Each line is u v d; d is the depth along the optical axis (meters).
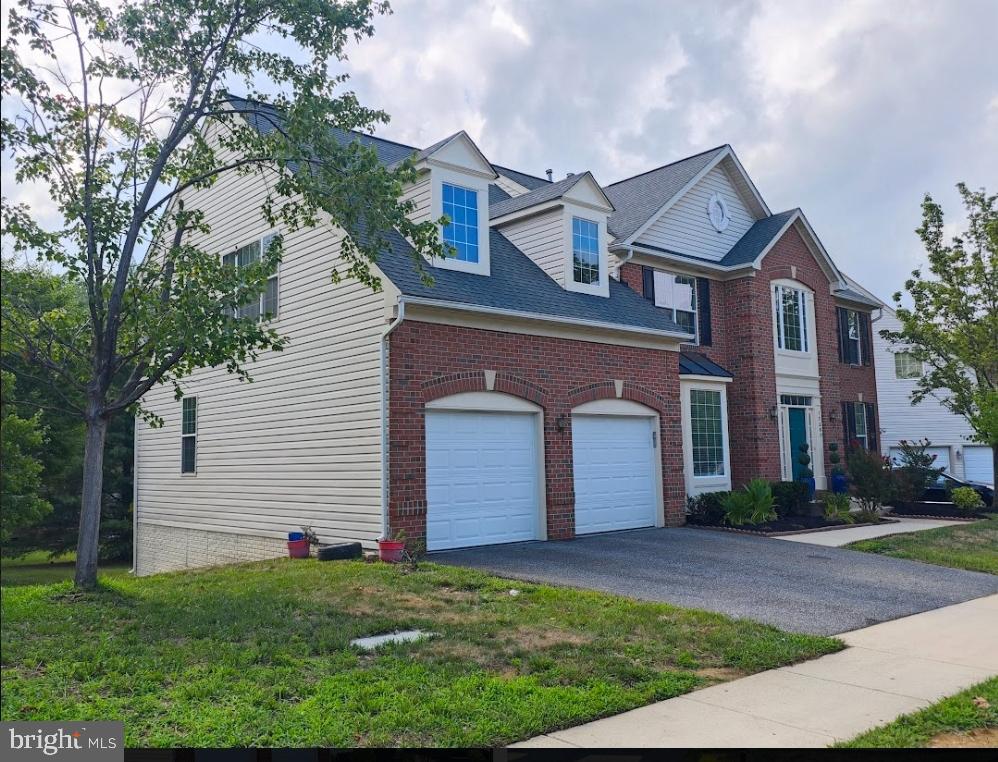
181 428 18.33
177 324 9.40
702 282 20.59
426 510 12.58
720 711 5.75
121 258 10.16
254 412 15.72
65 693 5.74
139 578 11.45
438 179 14.25
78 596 9.30
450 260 14.20
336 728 5.09
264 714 5.33
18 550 27.19
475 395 13.41
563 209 16.34
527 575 10.80
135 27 10.34
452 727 5.18
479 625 7.88
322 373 13.87
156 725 5.14
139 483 19.94
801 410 22.52
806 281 22.62
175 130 10.77
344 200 10.79
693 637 7.67
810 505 19.19
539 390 14.32
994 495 21.70
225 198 17.27
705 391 18.98
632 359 16.31
